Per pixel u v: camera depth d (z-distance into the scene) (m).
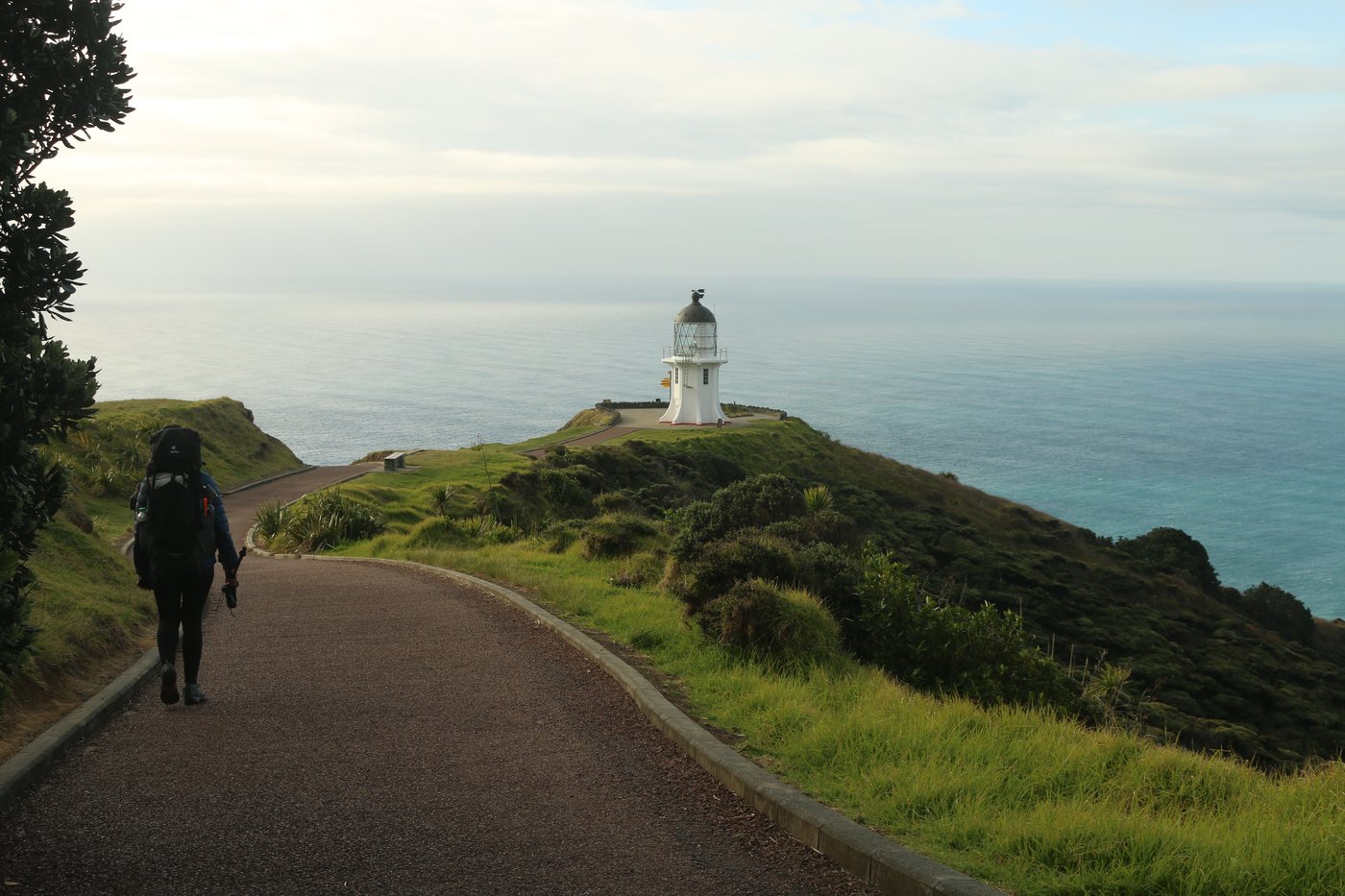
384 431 167.62
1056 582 39.72
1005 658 12.48
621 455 52.25
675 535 20.28
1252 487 142.25
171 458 7.43
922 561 39.34
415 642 10.64
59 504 5.99
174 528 7.38
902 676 11.81
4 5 5.99
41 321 5.72
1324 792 5.93
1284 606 50.31
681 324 74.38
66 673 8.13
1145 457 165.00
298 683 8.73
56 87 6.15
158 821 5.36
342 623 11.77
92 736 7.00
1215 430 198.62
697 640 10.19
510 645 10.45
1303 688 32.19
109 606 10.42
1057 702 11.99
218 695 8.27
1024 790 5.75
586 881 4.64
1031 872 4.47
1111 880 4.26
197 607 7.76
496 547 23.23
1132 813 5.25
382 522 30.56
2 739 6.44
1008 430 190.50
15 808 5.55
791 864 4.88
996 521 59.91
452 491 38.09
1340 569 100.56
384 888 4.52
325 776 6.17
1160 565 52.78
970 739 6.60
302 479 46.62
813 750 6.40
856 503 48.94
